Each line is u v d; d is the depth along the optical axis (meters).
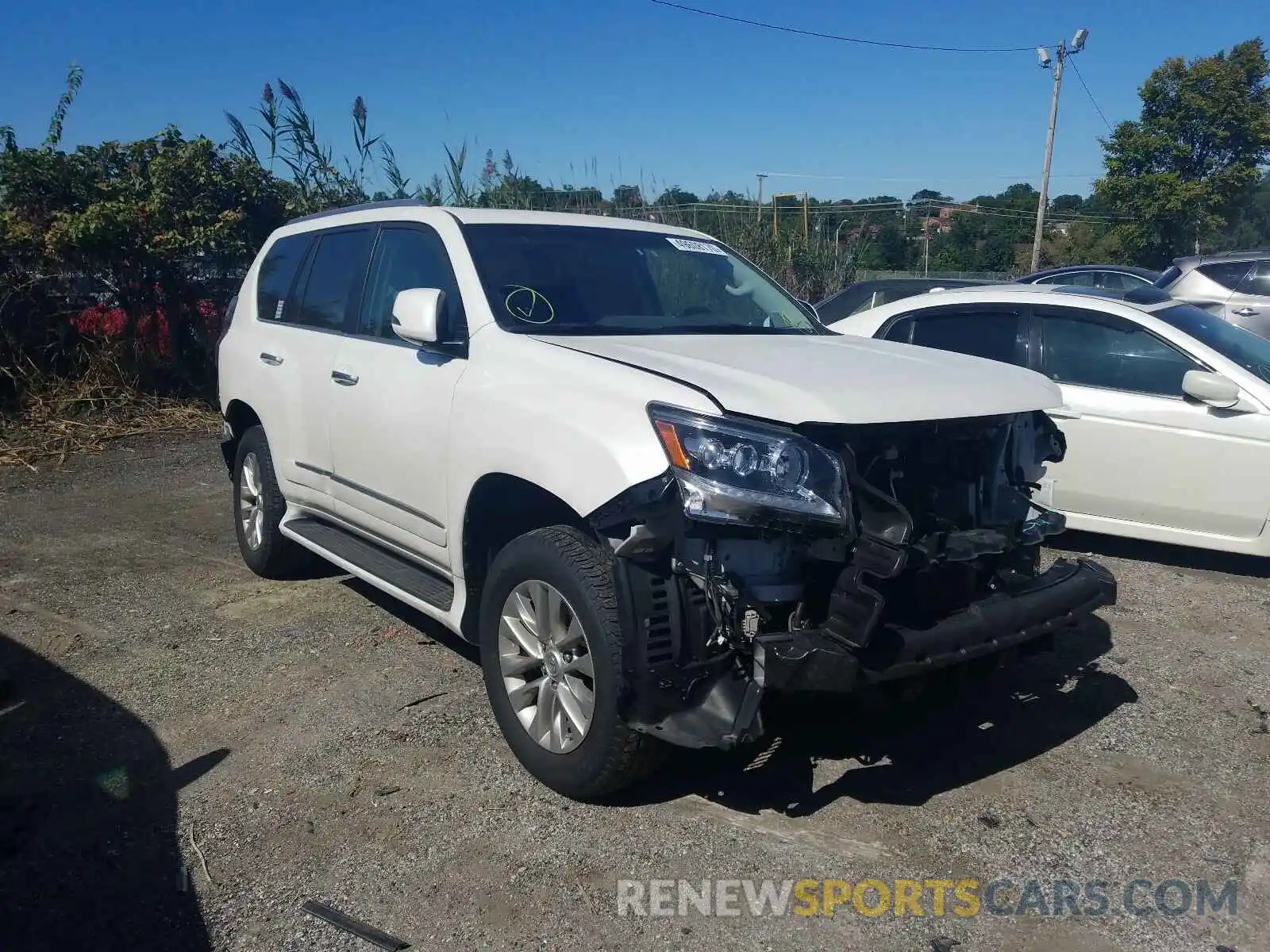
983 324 6.61
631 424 3.14
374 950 2.78
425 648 4.80
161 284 11.23
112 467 8.87
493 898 2.99
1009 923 2.90
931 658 3.11
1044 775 3.69
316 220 5.55
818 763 3.75
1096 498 6.10
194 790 3.57
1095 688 4.42
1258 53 35.22
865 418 3.09
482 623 3.74
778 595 3.13
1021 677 4.51
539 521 3.88
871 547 3.01
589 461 3.19
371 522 4.61
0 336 10.31
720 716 3.00
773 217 13.97
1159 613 5.33
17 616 5.23
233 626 5.09
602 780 3.30
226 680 4.46
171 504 7.63
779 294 4.99
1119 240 38.03
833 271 13.57
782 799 3.51
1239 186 36.06
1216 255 12.98
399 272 4.60
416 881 3.07
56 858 3.16
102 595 5.55
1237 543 5.75
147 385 11.02
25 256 10.28
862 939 2.83
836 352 3.85
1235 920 2.91
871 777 3.65
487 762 3.74
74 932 2.83
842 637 2.99
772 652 2.97
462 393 3.85
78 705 4.23
